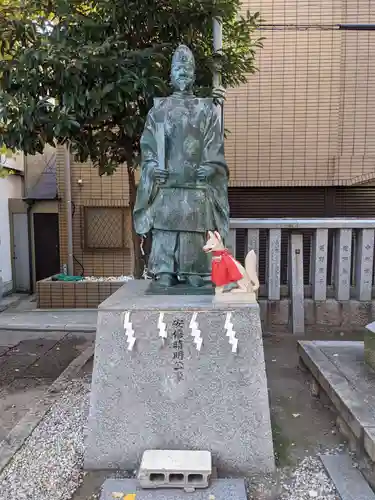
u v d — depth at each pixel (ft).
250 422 9.74
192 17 15.87
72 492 9.00
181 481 8.75
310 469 9.69
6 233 33.14
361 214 26.78
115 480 9.09
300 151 26.12
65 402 12.80
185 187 11.59
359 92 25.61
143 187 11.82
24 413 13.05
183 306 9.72
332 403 11.84
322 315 20.13
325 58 25.39
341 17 24.84
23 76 14.28
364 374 12.03
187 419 9.80
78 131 15.64
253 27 18.97
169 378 9.80
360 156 25.80
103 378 9.87
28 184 35.19
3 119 14.78
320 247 19.81
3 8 15.83
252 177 26.40
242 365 9.74
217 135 11.89
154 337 9.78
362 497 8.59
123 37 15.89
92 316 25.86
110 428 9.88
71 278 29.30
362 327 19.94
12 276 34.12
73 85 14.28
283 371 15.44
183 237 11.79
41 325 23.41
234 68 17.85
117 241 30.81
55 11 15.88
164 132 11.44
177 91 12.00
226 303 9.89
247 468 9.72
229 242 19.66
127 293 11.17
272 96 25.82
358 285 20.10
